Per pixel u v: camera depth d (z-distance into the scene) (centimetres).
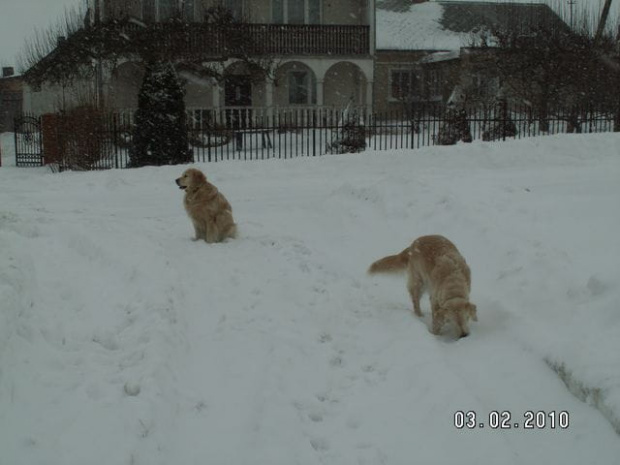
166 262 833
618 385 561
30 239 891
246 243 970
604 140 1720
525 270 768
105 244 877
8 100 3494
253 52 2559
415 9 3675
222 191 1420
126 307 709
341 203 1183
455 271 702
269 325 721
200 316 736
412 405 607
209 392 610
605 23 2758
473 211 975
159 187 1467
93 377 595
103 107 2003
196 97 2822
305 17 2958
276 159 1708
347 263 919
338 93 3062
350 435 570
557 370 623
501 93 2747
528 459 527
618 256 791
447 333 714
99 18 2406
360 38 2881
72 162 1808
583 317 661
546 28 2666
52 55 2550
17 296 647
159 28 2412
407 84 3356
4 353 570
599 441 529
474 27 3544
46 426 504
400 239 970
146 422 527
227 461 510
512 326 689
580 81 2508
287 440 549
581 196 1134
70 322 675
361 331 723
